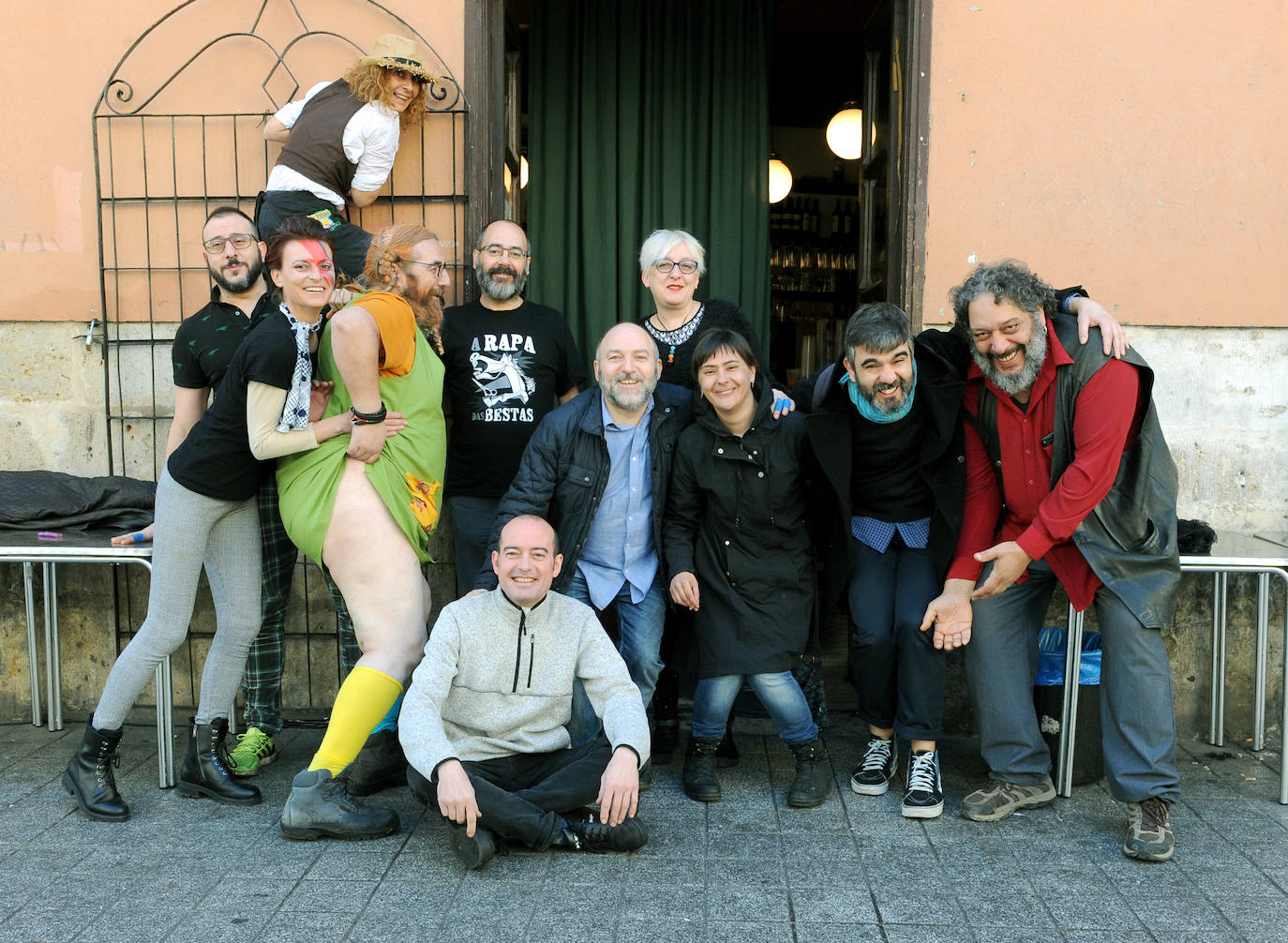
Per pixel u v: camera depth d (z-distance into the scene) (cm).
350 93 320
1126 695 256
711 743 288
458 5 338
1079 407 253
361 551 259
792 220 575
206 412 267
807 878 237
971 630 278
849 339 260
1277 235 341
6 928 213
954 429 270
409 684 286
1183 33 337
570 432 282
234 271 291
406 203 344
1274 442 347
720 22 421
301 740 336
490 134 348
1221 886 234
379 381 261
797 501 279
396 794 289
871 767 291
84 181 349
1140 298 343
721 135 424
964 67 338
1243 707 349
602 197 421
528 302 332
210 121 345
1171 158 340
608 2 418
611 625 300
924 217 341
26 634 356
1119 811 279
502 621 253
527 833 244
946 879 237
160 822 269
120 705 272
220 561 279
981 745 280
